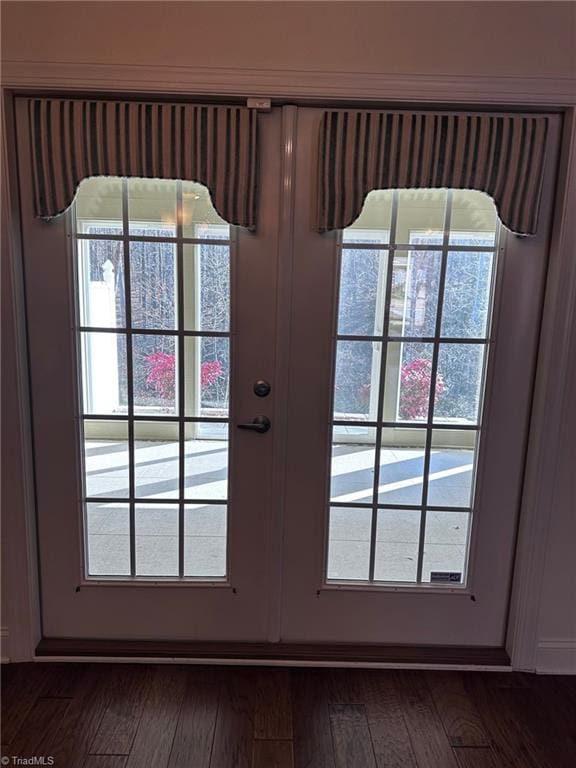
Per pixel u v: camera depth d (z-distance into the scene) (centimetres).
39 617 173
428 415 166
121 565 173
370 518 171
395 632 175
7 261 150
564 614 168
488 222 155
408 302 160
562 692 161
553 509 163
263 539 171
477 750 139
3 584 165
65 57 140
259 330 160
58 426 163
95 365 162
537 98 142
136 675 164
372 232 156
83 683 160
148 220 155
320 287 157
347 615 175
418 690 161
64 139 144
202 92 142
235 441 166
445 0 138
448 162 145
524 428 164
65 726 143
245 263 156
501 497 168
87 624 175
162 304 159
